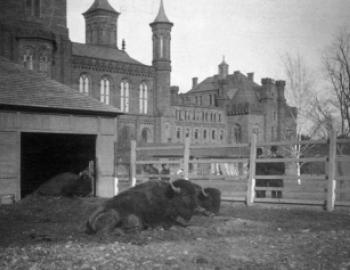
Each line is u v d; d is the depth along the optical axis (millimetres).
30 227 11562
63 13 64500
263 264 7371
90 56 79375
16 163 18344
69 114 19953
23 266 7422
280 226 11141
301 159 14672
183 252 8211
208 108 102375
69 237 9820
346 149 30203
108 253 8156
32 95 19438
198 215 12484
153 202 10188
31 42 57438
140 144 71812
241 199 16125
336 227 10938
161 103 83188
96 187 20672
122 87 79125
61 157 24625
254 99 106688
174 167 38344
